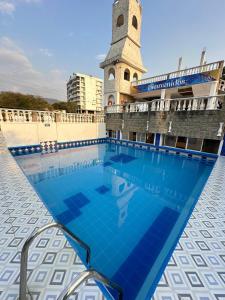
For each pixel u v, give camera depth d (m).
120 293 1.68
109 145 17.64
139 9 20.12
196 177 8.62
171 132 12.95
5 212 3.65
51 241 2.74
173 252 2.59
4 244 2.67
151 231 4.43
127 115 16.33
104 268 3.26
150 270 3.21
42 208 3.83
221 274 2.22
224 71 18.72
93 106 81.69
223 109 9.89
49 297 1.84
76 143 16.73
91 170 9.75
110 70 21.23
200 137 11.25
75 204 5.91
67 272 2.17
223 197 4.55
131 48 20.36
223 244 2.79
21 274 1.58
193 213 3.75
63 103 64.56
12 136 12.43
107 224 4.75
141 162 11.48
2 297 1.83
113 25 20.97
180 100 11.98
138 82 19.42
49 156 12.84
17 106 45.22
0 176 5.93
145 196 6.52
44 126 14.18
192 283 2.09
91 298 1.90
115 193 6.78
